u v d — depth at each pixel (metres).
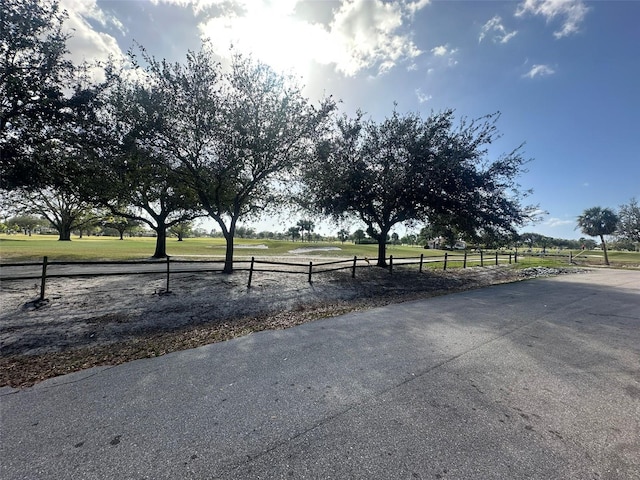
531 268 20.88
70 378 3.87
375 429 2.77
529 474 2.23
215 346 5.08
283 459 2.38
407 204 15.74
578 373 4.03
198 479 2.18
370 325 6.37
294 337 5.55
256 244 45.59
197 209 20.12
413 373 3.99
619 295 10.26
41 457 2.40
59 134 12.70
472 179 14.95
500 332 5.86
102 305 7.34
